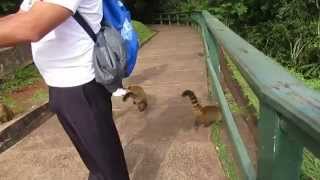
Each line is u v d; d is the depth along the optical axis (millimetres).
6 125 4711
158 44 12500
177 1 23703
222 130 4469
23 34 1897
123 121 5176
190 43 12117
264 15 14094
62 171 3998
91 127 2352
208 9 14375
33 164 4176
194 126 4797
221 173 3672
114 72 2270
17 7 10211
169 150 4215
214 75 5266
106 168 2484
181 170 3803
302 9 11945
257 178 1913
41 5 1923
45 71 2324
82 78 2270
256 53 2080
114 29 2332
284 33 11844
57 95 2336
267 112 1633
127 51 2416
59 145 4562
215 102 5098
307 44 11039
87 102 2301
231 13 14188
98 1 2258
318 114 1196
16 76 6820
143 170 3857
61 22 1964
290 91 1457
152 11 23750
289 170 1538
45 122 5316
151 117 5262
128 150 4297
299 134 1342
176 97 6125
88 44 2254
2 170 4113
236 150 2914
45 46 2246
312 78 10328
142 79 7609
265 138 1692
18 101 5820
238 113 3799
